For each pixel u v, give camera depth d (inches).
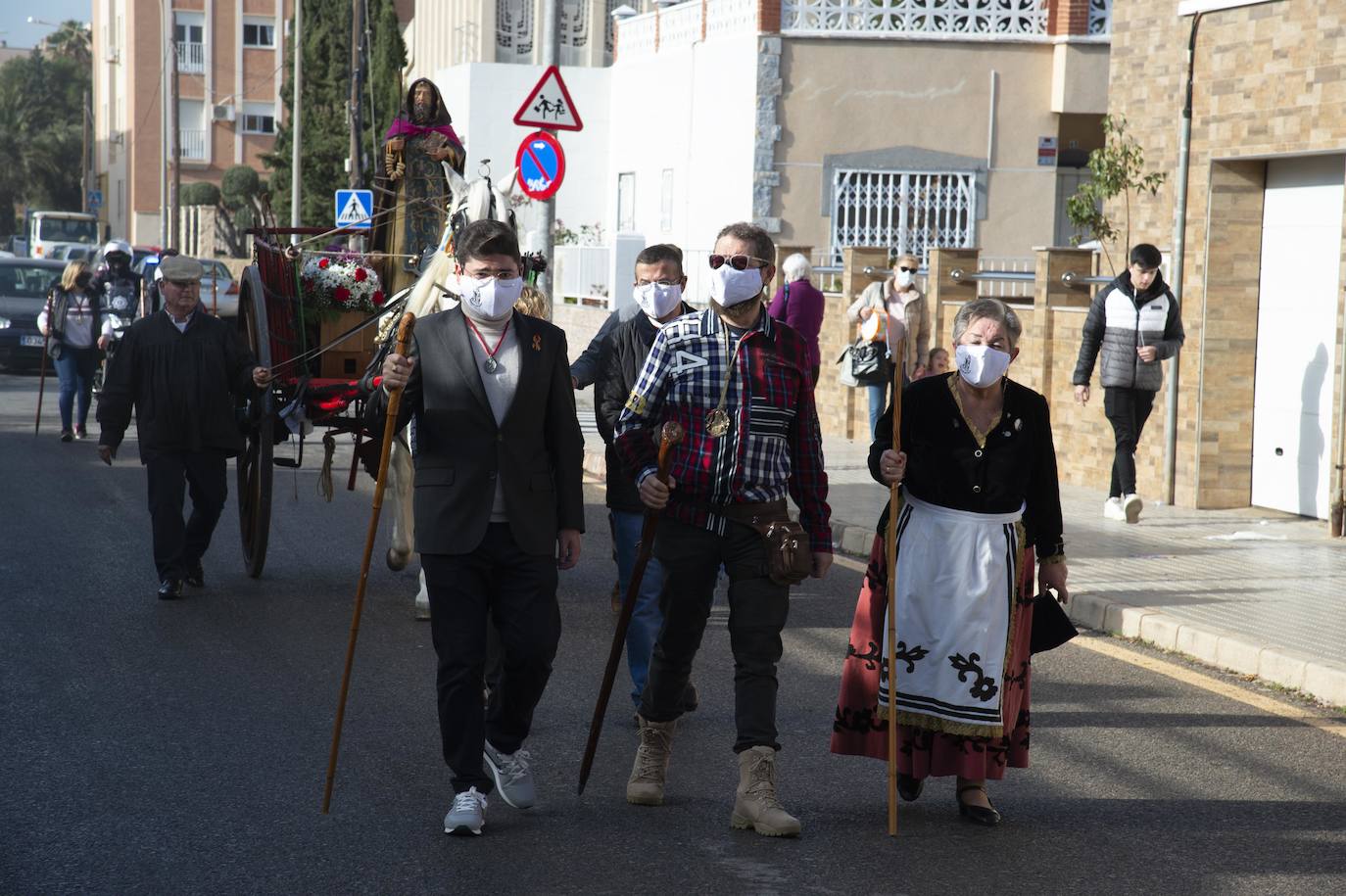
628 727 287.7
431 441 230.5
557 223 1189.1
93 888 205.3
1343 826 236.8
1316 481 516.4
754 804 228.2
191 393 390.3
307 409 402.9
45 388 980.6
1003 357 229.0
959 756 233.9
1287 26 506.9
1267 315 536.1
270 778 252.5
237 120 2854.3
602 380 285.9
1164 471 550.6
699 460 231.9
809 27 934.4
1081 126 982.4
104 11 3358.8
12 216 3836.1
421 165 417.7
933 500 235.3
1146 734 285.9
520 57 1370.6
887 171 941.8
